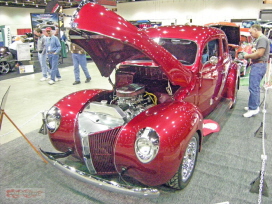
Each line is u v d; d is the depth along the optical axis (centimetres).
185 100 289
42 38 808
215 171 291
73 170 230
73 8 2908
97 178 218
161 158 206
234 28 678
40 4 2808
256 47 425
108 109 249
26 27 3069
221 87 426
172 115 231
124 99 272
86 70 780
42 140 376
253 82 442
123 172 229
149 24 1420
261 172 250
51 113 272
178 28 359
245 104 539
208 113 389
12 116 495
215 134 389
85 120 252
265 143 361
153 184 223
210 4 2142
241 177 279
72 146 265
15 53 1021
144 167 212
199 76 313
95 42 260
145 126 217
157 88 310
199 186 263
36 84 778
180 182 243
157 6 2416
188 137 225
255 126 419
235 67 482
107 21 219
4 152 341
